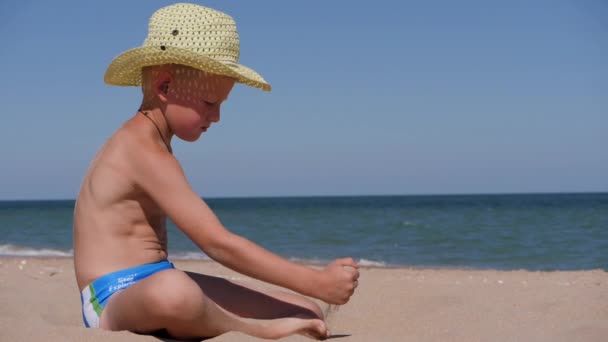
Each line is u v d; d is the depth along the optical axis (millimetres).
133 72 2678
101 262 2371
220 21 2520
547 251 13539
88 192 2447
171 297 2135
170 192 2365
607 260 11664
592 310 3303
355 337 2680
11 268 6809
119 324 2283
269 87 2643
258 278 2359
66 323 3008
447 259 12320
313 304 2744
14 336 2281
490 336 2820
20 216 34406
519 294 3910
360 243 16547
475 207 46312
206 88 2451
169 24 2510
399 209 45594
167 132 2518
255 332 2416
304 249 15008
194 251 12883
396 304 3598
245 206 66812
